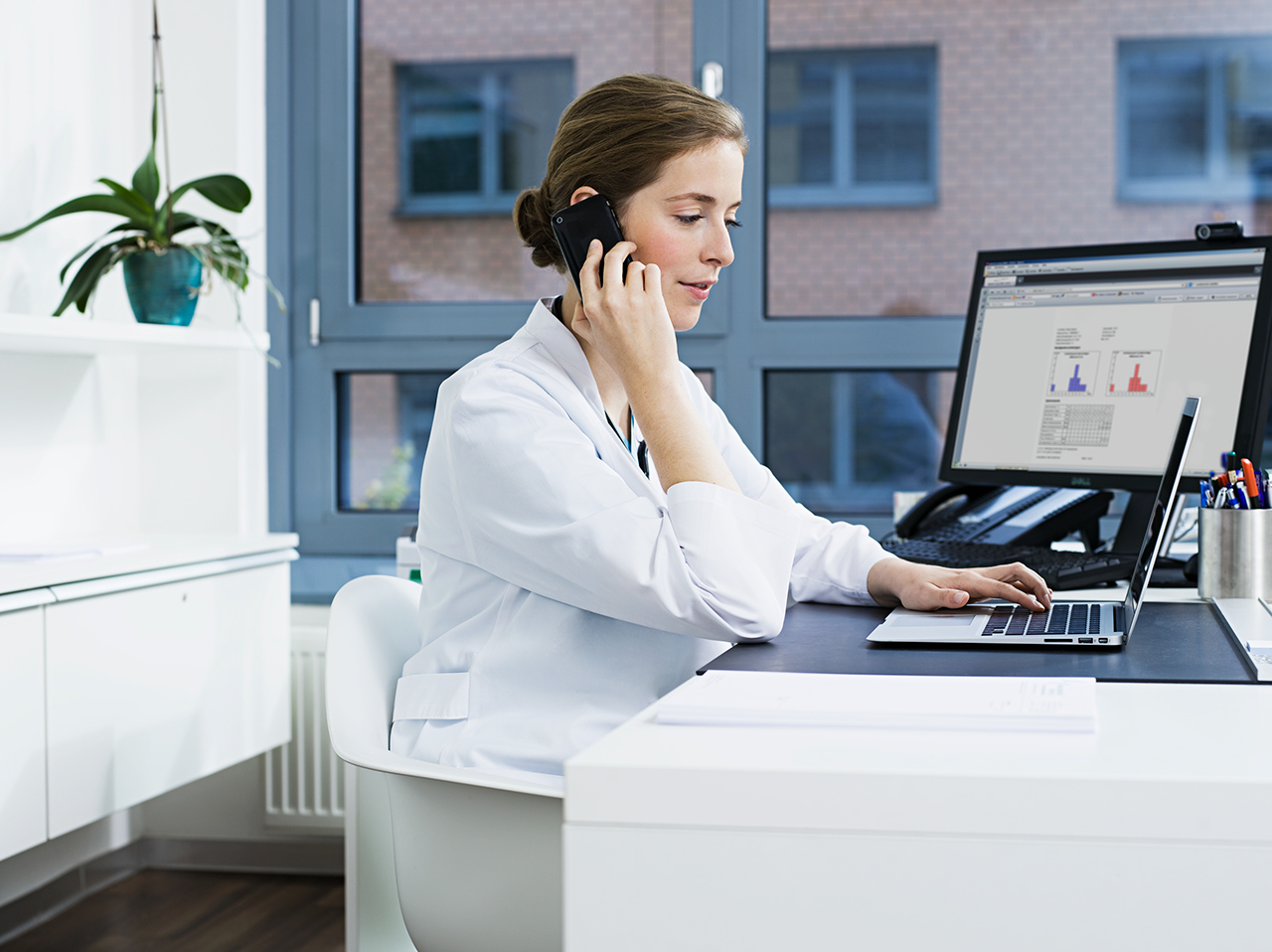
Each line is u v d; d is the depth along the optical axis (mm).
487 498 1086
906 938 597
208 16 2469
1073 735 673
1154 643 1025
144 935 2174
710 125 1157
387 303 2635
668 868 617
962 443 1699
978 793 591
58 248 2217
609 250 1161
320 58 2598
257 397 2527
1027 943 588
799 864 604
